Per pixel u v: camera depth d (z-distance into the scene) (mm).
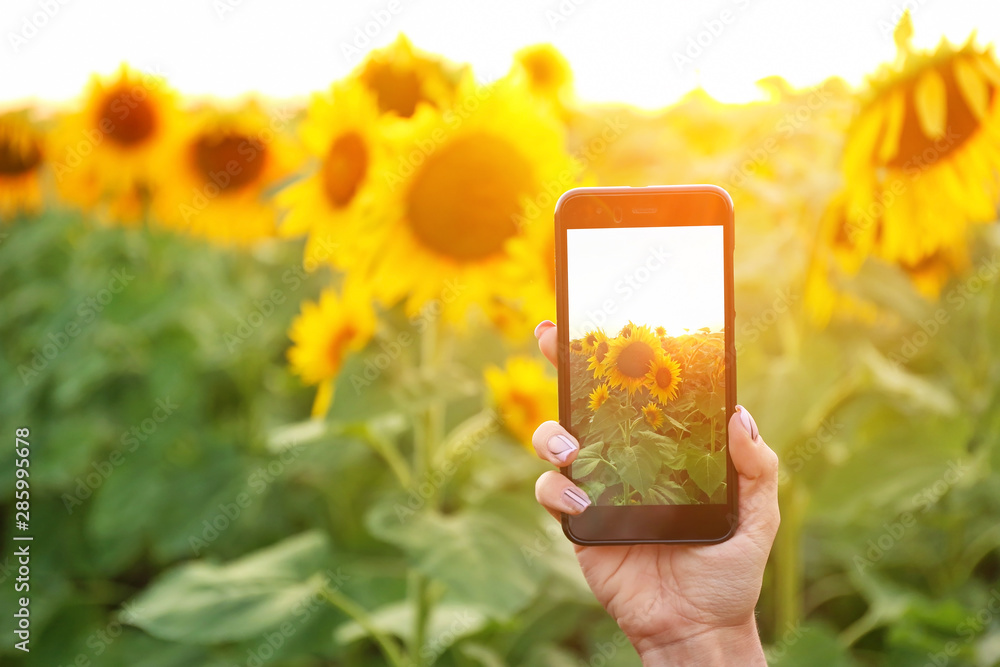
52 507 928
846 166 569
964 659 652
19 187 1012
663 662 469
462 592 525
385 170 571
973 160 560
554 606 714
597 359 473
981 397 668
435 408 609
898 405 647
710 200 473
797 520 663
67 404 926
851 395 672
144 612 583
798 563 675
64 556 890
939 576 736
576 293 477
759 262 611
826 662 613
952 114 553
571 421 472
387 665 724
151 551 919
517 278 575
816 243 579
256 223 891
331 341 617
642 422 469
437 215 574
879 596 670
